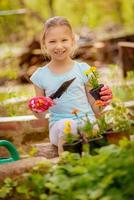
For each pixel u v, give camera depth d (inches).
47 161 83.7
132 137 100.9
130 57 211.3
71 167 78.2
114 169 74.4
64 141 94.4
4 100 153.6
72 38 103.3
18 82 205.6
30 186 80.0
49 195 77.9
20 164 84.6
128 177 72.9
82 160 79.3
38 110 94.8
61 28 101.7
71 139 89.7
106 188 73.4
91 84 97.4
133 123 96.0
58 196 75.8
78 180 75.1
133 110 135.0
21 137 129.2
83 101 101.9
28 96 157.8
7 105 145.3
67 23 102.7
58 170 78.2
